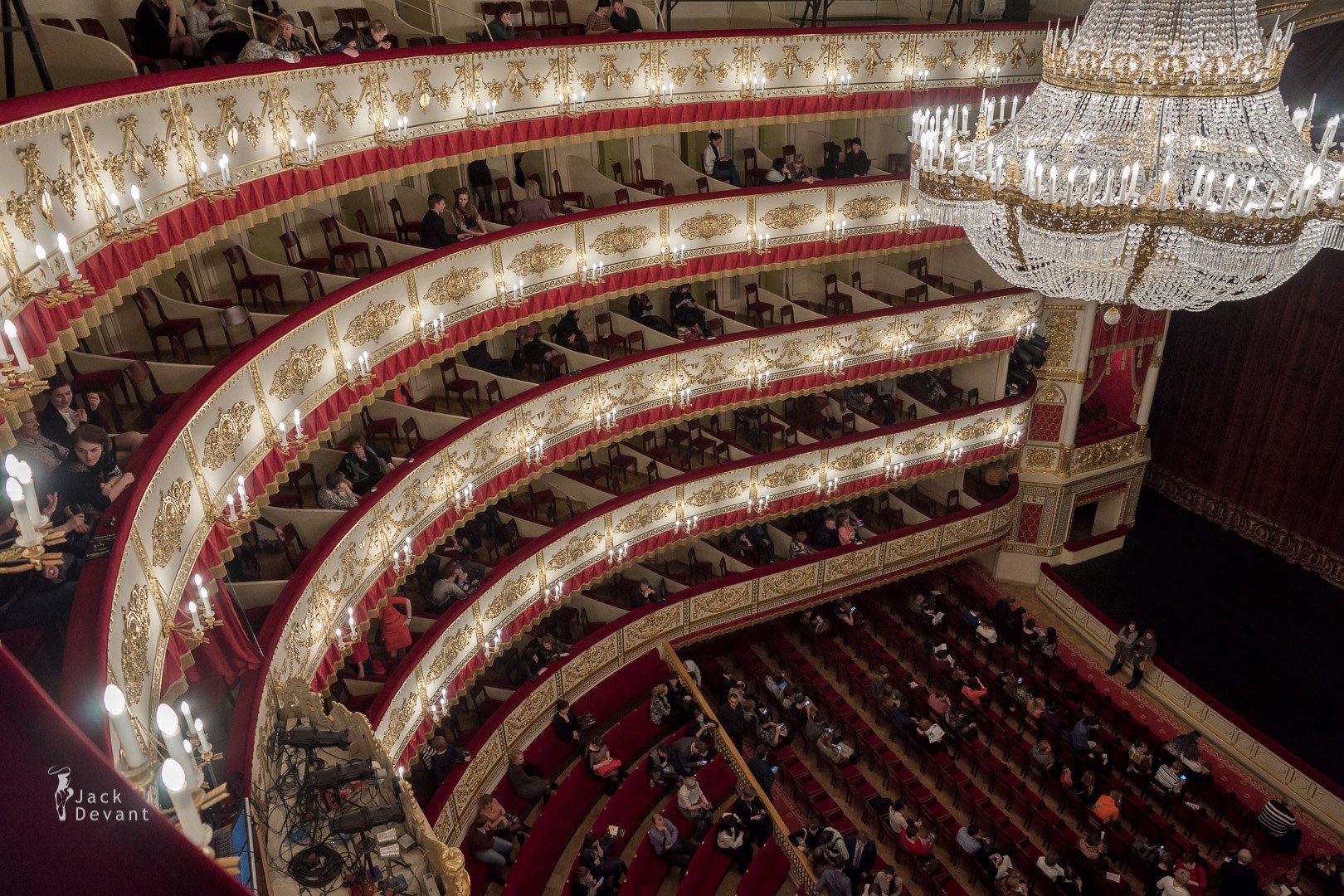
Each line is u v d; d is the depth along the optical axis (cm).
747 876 1672
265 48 1232
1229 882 1636
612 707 2027
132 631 750
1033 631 2286
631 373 2005
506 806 1723
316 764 1001
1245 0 909
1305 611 2383
